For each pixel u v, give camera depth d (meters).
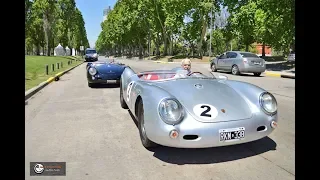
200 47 43.47
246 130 3.58
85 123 5.73
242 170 3.42
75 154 4.02
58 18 56.00
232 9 31.12
